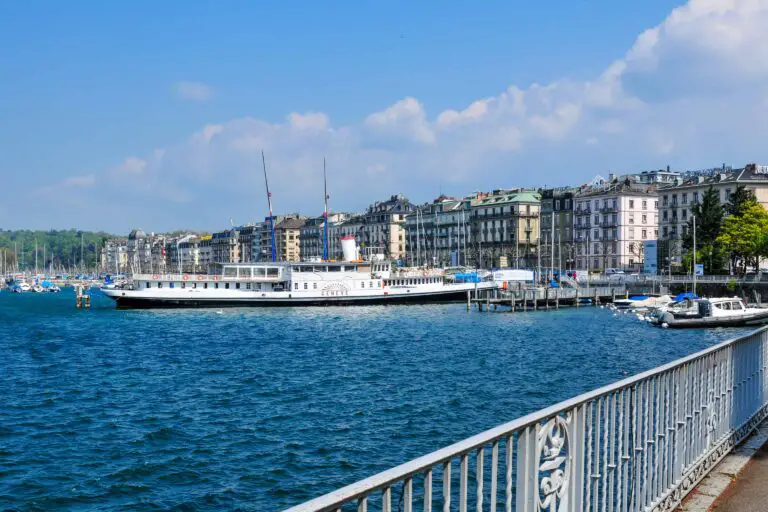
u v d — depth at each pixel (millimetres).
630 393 9812
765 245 113938
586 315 99625
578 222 180500
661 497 10445
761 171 149250
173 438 31812
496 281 133750
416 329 83438
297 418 35188
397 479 5512
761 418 16422
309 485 25516
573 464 8070
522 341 69562
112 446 30578
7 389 44906
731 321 80250
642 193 170000
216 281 113750
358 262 117375
